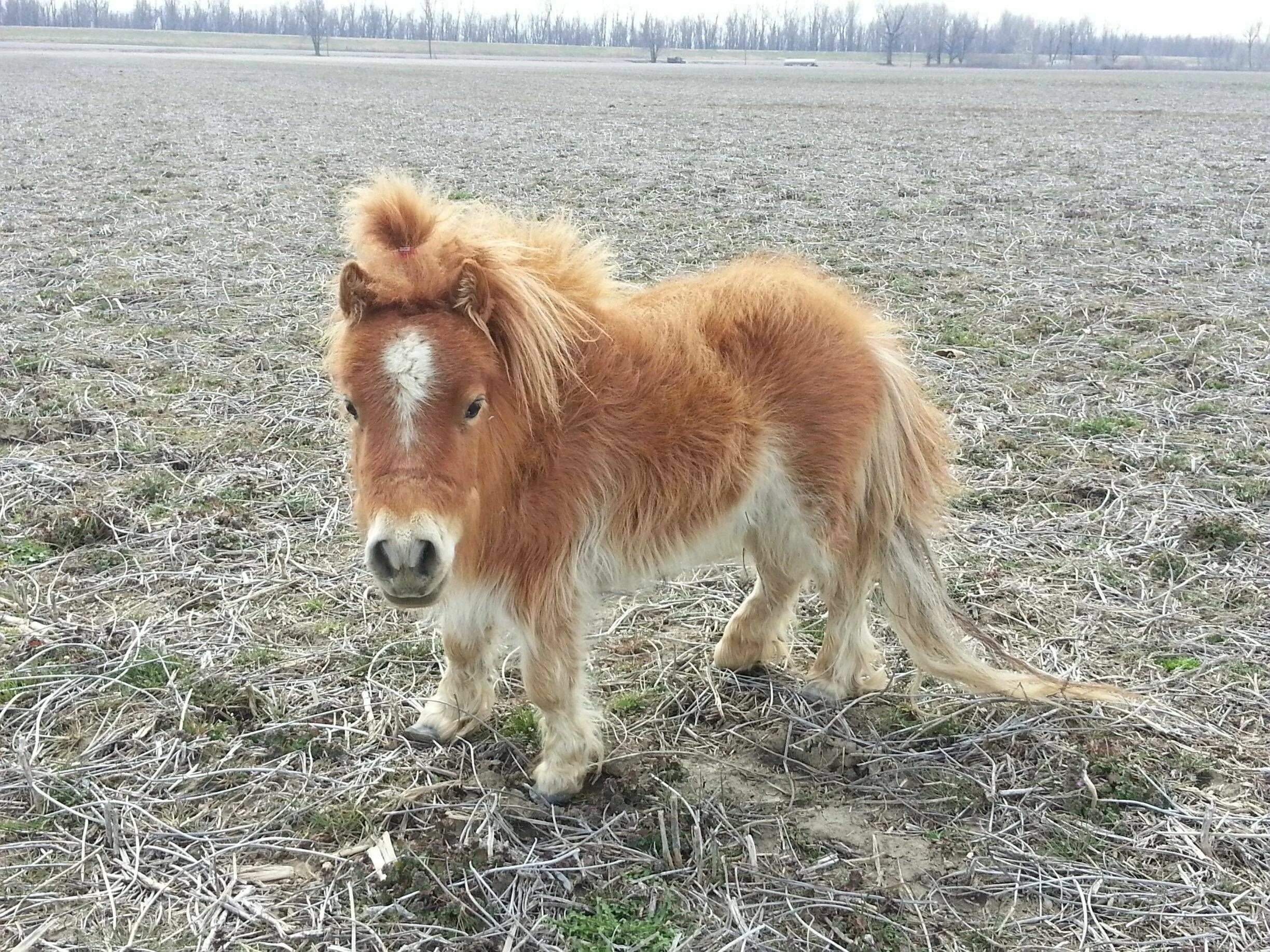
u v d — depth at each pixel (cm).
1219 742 364
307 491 546
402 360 263
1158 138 2439
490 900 294
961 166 1898
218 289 942
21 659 391
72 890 293
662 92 4362
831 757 363
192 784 335
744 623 406
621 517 328
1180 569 481
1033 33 14288
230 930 281
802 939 285
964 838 324
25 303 870
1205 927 291
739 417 338
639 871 308
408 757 354
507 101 3628
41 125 2295
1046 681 380
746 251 1132
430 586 262
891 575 382
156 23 16338
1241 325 855
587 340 314
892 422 373
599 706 391
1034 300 943
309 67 6334
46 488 529
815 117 3078
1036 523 526
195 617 429
